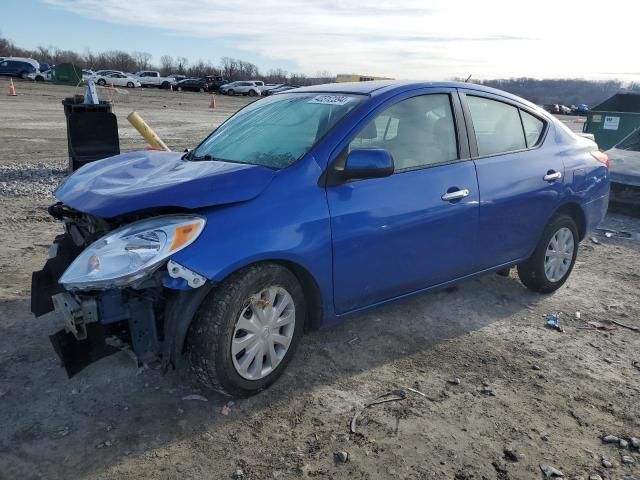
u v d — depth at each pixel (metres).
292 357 3.51
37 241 6.15
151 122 20.78
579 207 5.11
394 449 2.94
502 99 4.57
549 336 4.30
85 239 3.34
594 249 6.70
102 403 3.25
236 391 3.22
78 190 3.43
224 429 3.06
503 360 3.91
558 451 2.96
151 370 3.58
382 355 3.91
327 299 3.51
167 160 4.01
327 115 3.77
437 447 2.96
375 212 3.56
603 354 4.04
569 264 5.19
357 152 3.37
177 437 2.99
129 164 3.88
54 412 3.16
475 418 3.22
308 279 3.43
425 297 4.94
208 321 3.03
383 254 3.67
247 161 3.64
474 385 3.57
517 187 4.43
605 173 5.36
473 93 4.35
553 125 4.98
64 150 13.34
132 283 2.84
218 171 3.30
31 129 16.91
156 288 3.12
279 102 4.30
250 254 3.05
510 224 4.46
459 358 3.91
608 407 3.37
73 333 3.03
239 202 3.13
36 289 3.74
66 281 2.89
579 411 3.32
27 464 2.76
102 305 3.00
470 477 2.75
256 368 3.28
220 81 56.22
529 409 3.32
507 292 5.16
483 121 4.37
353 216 3.47
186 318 3.00
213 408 3.24
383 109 3.76
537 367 3.82
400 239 3.72
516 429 3.13
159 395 3.34
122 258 2.86
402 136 3.85
